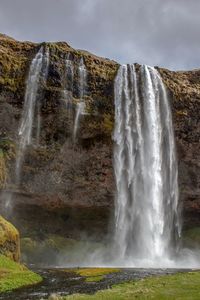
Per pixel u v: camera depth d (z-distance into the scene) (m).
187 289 26.50
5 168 56.00
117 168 60.00
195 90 63.06
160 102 62.34
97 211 60.88
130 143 60.66
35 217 60.16
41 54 58.81
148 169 61.16
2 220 41.88
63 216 61.47
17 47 60.06
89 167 59.09
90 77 59.59
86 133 58.16
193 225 66.44
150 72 63.62
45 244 57.12
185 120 61.59
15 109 57.50
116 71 61.56
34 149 57.41
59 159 58.06
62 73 58.44
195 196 62.59
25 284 31.80
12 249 40.84
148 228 60.47
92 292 27.94
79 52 60.28
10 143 56.84
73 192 58.94
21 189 56.97
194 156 61.75
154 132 61.78
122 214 60.50
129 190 60.59
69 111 57.72
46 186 57.81
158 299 23.47
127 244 60.19
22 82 57.88
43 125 57.62
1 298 26.03
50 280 34.41
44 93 57.59
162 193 61.41
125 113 60.75
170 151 61.62
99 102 59.25
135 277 35.50
